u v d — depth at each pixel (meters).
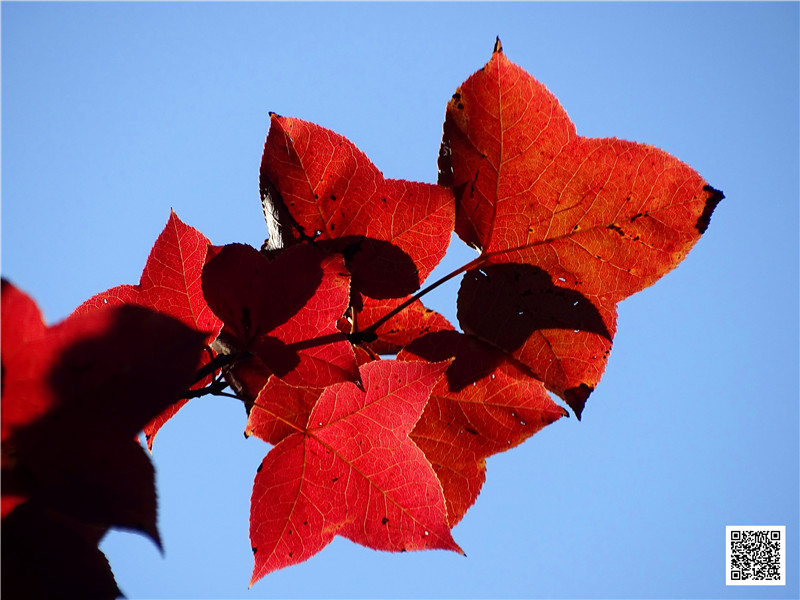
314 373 0.71
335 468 0.73
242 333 0.72
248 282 0.71
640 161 0.74
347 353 0.71
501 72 0.74
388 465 0.73
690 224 0.74
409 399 0.73
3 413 0.67
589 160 0.74
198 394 0.72
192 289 0.73
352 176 0.74
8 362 0.67
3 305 0.66
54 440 0.67
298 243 0.73
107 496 0.67
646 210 0.74
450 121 0.74
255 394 0.73
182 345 0.67
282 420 0.73
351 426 0.73
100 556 0.68
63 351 0.67
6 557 0.67
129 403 0.67
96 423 0.67
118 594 0.68
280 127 0.74
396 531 0.73
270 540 0.72
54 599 0.68
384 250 0.74
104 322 0.67
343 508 0.73
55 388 0.67
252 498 0.72
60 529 0.68
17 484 0.67
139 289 0.73
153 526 0.67
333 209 0.74
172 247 0.73
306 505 0.73
